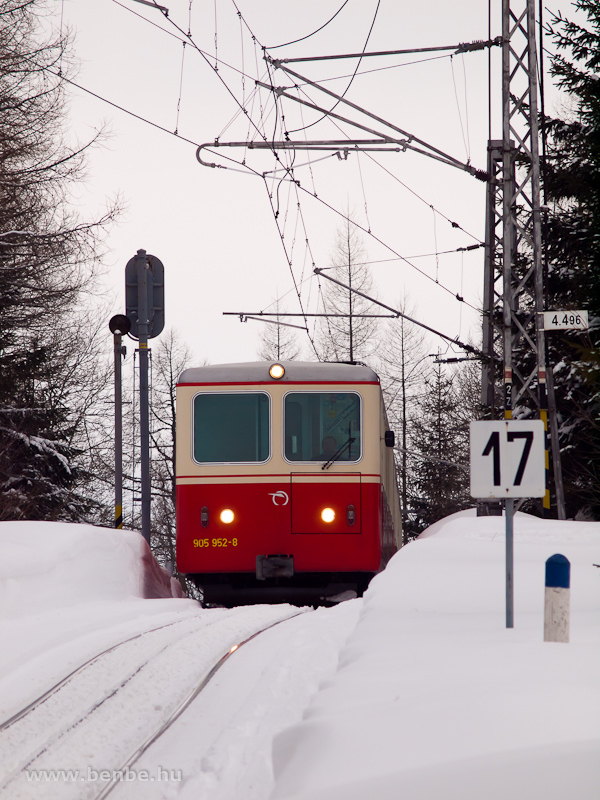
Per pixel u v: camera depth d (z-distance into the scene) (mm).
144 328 74750
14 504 94000
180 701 26250
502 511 83500
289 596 57469
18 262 89500
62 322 104875
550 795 12688
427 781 13680
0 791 18781
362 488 55531
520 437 27844
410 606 36688
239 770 19375
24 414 98625
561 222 91625
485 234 81812
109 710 25359
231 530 55219
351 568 55031
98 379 120500
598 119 82000
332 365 57000
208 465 55656
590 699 16641
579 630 28062
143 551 62188
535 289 72062
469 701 17047
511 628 28641
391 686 19953
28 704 26281
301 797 14133
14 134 88562
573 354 86125
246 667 30500
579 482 86688
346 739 16266
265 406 55969
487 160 77000
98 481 128500
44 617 43250
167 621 42719
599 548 55750
